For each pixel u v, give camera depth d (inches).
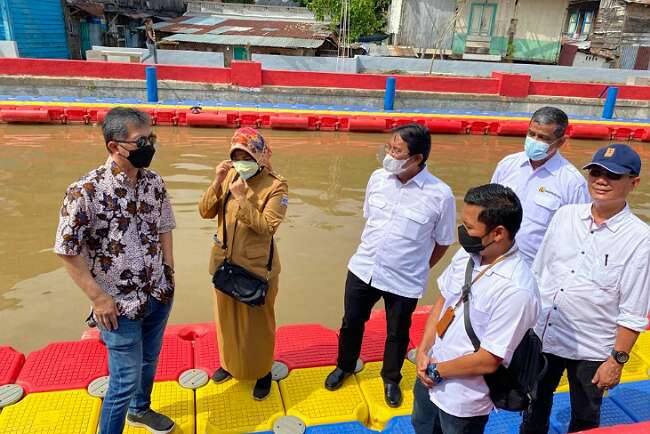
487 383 84.4
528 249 140.3
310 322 200.8
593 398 104.6
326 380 136.9
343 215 316.5
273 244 121.0
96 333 158.4
